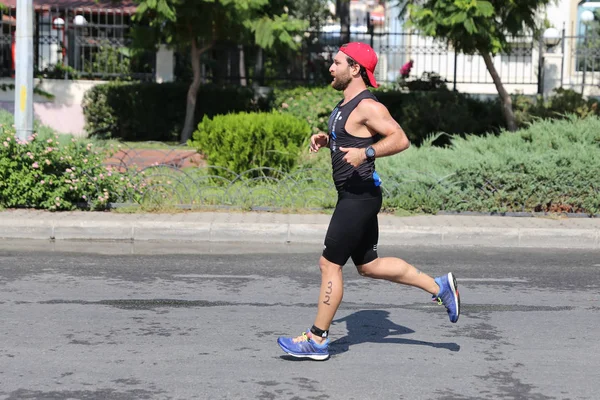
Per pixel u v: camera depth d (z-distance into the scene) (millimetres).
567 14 31703
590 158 15273
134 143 26062
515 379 7082
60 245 13094
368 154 6957
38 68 29531
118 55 30234
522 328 8727
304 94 27812
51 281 10570
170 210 14953
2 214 14242
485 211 15219
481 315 9242
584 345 8133
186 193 15617
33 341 7961
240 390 6680
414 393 6684
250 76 30375
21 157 14820
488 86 31906
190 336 8219
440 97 26828
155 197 15234
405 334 8438
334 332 8477
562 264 12211
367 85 7422
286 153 17781
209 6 24734
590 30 30719
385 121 7074
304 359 7527
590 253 13148
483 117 27016
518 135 17297
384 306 9609
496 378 7102
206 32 25391
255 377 7008
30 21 15188
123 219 14008
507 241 13672
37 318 8797
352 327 8680
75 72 29484
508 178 15195
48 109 28797
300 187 16016
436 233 13680
